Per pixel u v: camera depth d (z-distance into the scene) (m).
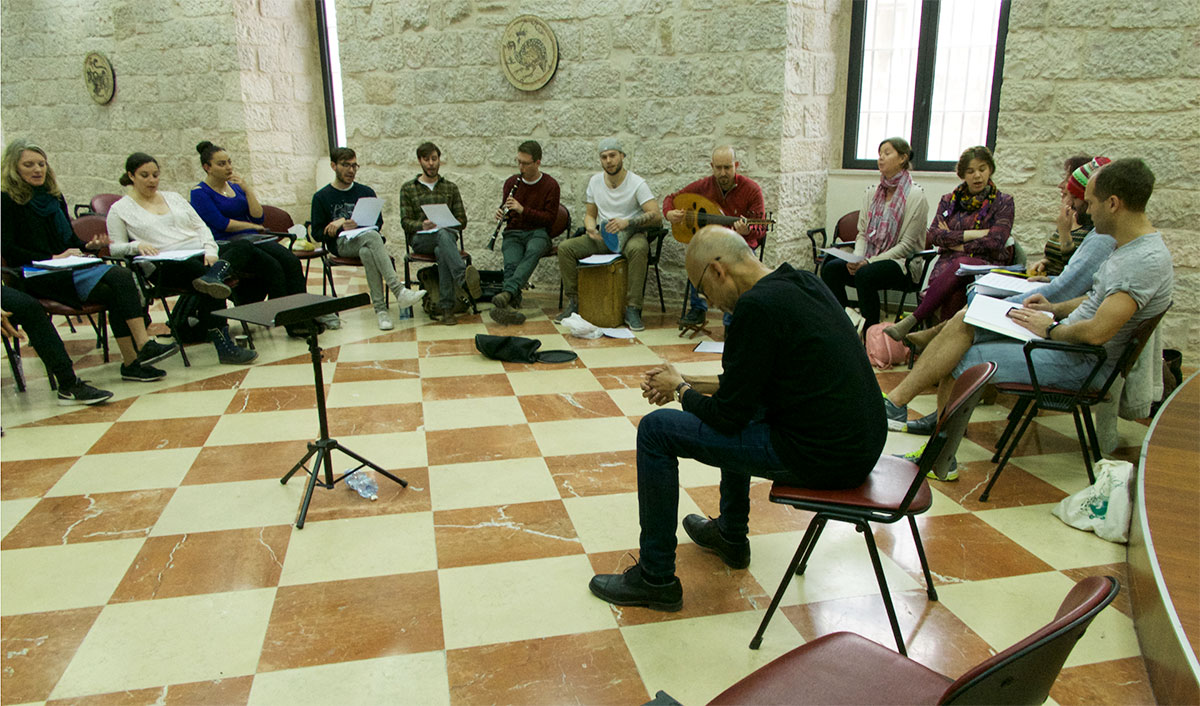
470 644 1.87
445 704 1.67
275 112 7.62
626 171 4.98
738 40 4.79
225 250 4.36
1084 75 3.85
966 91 4.90
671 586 1.98
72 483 2.71
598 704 1.67
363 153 6.44
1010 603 2.04
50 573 2.16
